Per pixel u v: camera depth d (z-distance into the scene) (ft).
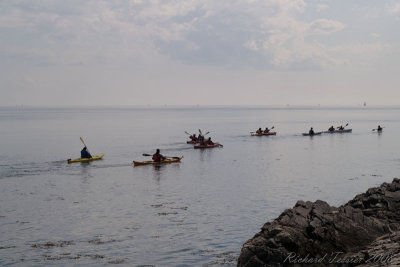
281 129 393.70
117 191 112.57
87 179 130.72
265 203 97.25
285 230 60.34
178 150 212.02
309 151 203.92
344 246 60.80
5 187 118.11
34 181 127.44
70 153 202.90
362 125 452.35
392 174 136.36
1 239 73.15
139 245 69.92
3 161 172.76
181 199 102.47
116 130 391.24
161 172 143.54
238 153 197.06
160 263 62.59
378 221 68.28
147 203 98.58
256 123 515.09
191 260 63.46
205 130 380.58
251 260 57.06
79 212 90.79
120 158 181.57
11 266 61.41
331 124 481.87
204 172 142.82
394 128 390.83
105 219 85.35
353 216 67.72
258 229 77.66
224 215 87.20
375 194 80.94
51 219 85.56
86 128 428.15
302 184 119.85
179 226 79.87
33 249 68.28
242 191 110.93
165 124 504.43
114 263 62.64
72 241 72.13
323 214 66.85
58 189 115.44
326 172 140.87
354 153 194.80
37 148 226.58
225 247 68.69
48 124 520.01
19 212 90.99
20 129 412.98
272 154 192.44
